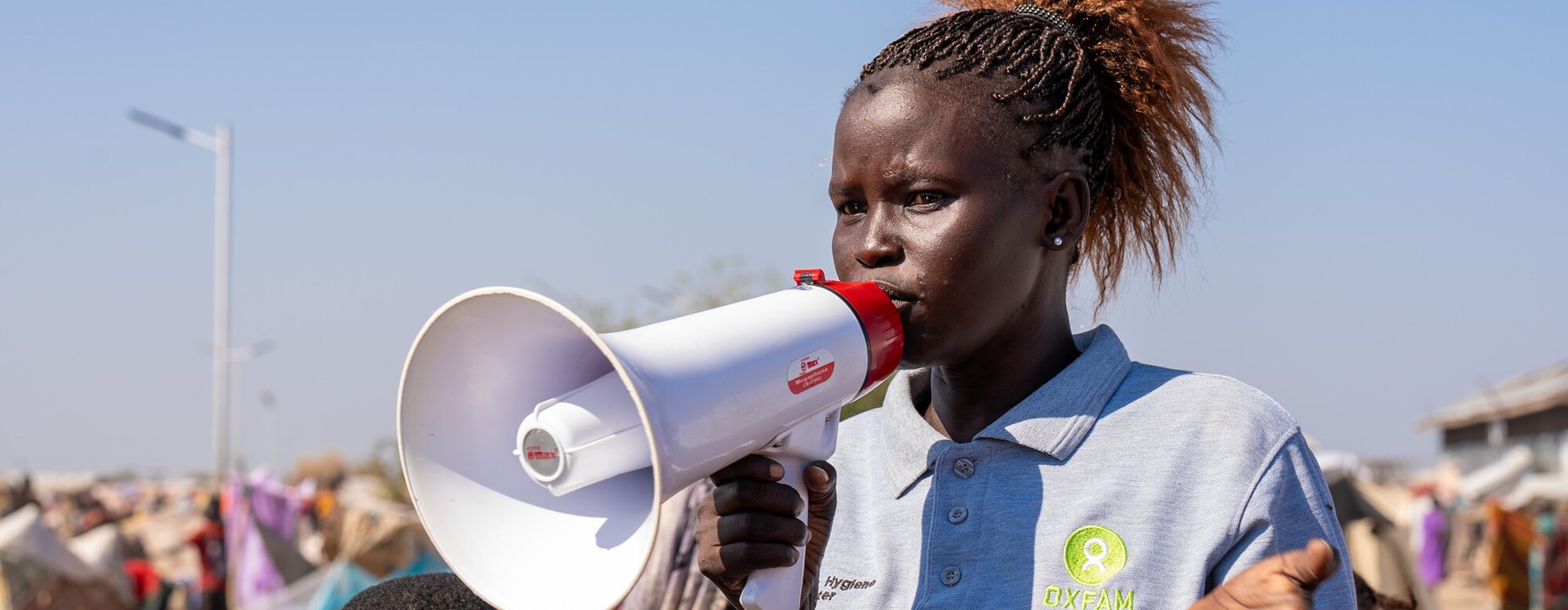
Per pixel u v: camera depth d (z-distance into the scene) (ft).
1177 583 5.93
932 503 6.57
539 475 5.43
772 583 5.76
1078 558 6.09
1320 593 5.91
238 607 46.47
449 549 5.32
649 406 4.95
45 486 241.96
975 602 6.20
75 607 40.68
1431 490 90.02
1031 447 6.40
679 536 8.07
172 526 115.24
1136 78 7.18
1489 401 141.49
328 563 38.81
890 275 6.29
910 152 6.23
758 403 5.52
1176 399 6.39
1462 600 75.97
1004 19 6.68
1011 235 6.26
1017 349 6.66
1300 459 6.15
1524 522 57.77
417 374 5.32
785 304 5.96
